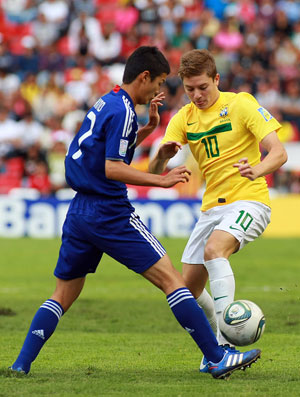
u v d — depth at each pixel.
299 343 22.44
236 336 16.27
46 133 69.25
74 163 16.61
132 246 16.38
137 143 18.50
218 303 17.28
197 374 17.16
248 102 18.25
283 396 14.33
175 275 16.50
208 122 18.59
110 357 19.98
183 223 59.12
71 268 16.89
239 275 41.66
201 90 18.19
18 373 16.52
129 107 16.27
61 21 83.56
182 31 81.56
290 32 84.12
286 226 63.25
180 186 62.34
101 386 15.38
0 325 26.16
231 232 17.66
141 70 16.47
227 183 18.47
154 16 82.31
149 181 15.89
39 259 48.84
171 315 28.98
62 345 22.19
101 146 16.23
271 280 39.50
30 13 85.25
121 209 16.42
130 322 27.25
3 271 43.78
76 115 71.56
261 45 79.94
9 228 60.19
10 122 69.25
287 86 76.06
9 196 61.94
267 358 19.69
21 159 67.06
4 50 80.00
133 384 15.69
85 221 16.45
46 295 34.66
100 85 74.38
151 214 58.81
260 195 18.42
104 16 83.38
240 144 18.42
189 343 22.69
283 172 66.12
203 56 18.11
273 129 17.72
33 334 16.81
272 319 27.41
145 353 20.72
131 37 80.31
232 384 15.73
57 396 14.28
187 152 61.06
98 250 16.97
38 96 73.19
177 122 19.33
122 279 41.31
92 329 25.67
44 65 78.69
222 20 84.19
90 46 79.75
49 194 64.31
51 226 59.97
